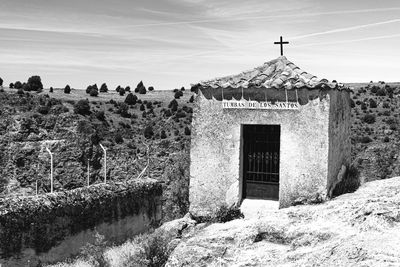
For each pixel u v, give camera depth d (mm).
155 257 10984
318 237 7762
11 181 53969
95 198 16297
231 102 11500
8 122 56531
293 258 7188
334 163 11617
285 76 11586
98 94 90438
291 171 11055
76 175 55500
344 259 6617
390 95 83688
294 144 11031
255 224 8656
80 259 15062
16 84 75375
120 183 17891
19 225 13586
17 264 13508
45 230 14352
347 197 10695
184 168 17375
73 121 58969
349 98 13875
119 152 58125
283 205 11102
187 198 16734
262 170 11758
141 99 89188
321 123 10812
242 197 11828
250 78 11922
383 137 59250
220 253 7953
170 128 67688
